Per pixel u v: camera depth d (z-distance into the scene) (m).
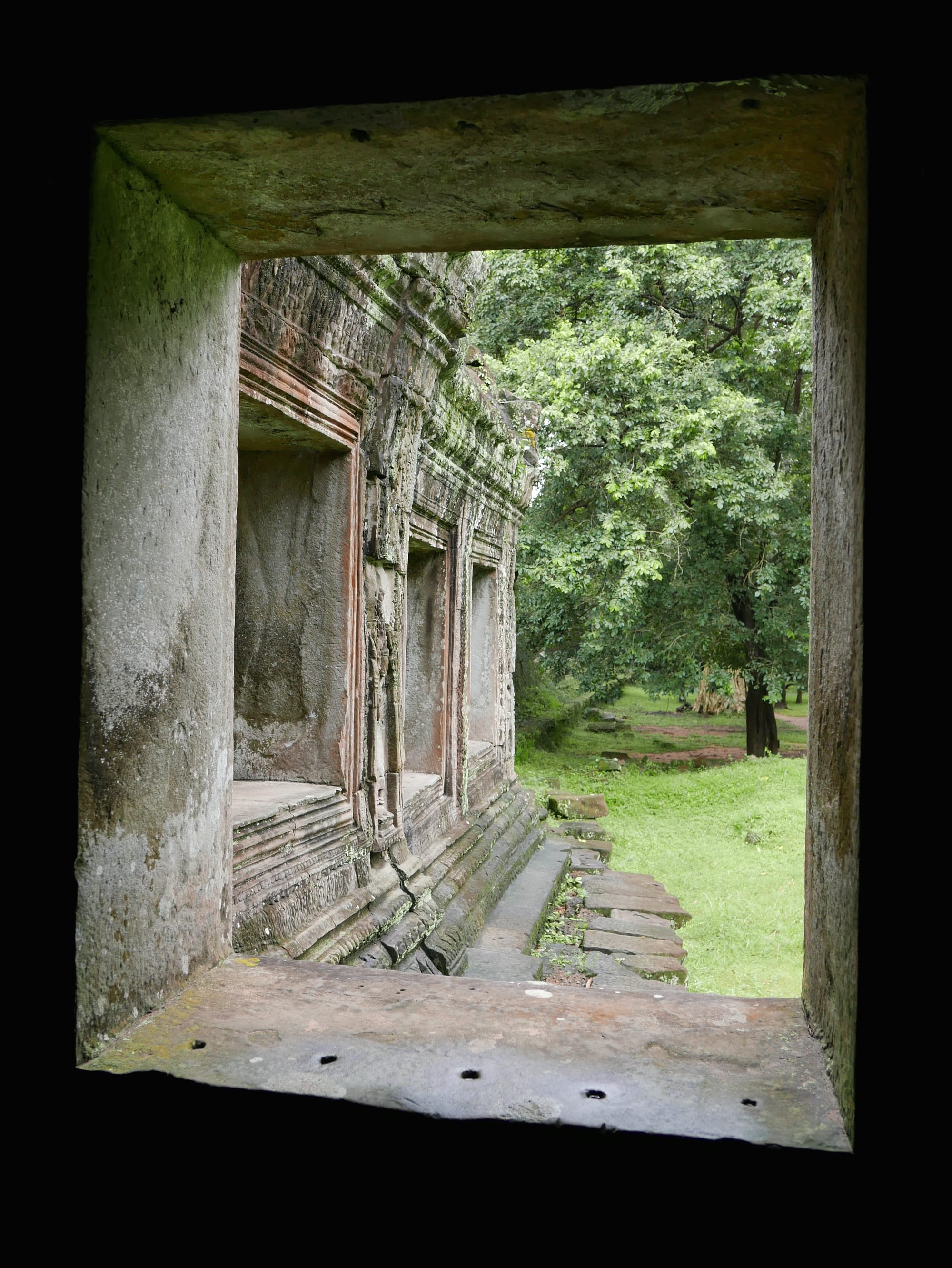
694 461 11.97
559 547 12.56
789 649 14.17
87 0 1.77
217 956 2.50
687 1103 1.74
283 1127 1.73
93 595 1.88
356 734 4.43
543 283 13.21
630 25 1.58
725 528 13.44
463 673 7.04
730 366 12.74
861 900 1.53
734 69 1.55
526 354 12.05
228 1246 1.74
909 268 1.51
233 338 2.53
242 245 2.43
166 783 2.20
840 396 1.84
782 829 10.04
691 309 13.34
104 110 1.77
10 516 1.83
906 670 1.51
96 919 1.92
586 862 8.72
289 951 3.40
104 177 1.86
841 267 1.83
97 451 1.88
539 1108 1.71
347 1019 2.14
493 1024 2.12
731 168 1.89
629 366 11.50
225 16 1.72
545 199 2.08
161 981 2.19
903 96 1.51
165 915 2.21
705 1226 1.59
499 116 1.71
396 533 4.77
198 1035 2.03
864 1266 1.54
